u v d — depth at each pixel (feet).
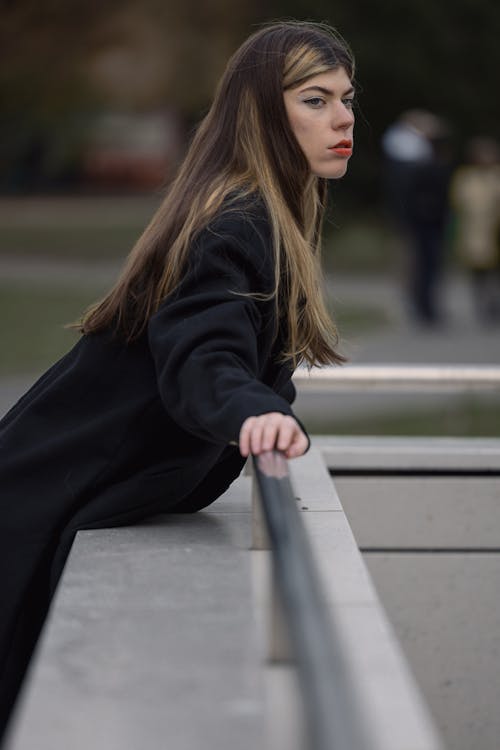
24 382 37.70
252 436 8.21
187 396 8.89
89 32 73.00
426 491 16.43
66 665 7.52
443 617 16.55
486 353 47.39
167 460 10.75
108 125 142.10
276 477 7.81
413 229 58.80
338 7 88.53
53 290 67.77
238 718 6.76
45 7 70.74
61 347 45.88
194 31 86.02
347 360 10.87
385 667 7.21
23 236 106.22
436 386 16.30
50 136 119.65
